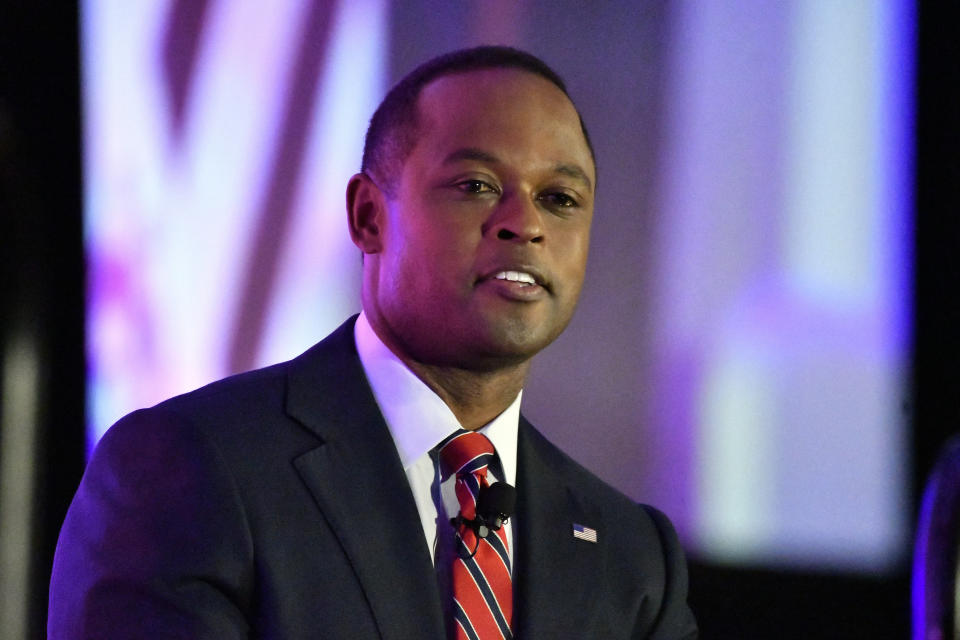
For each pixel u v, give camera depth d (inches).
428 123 230.5
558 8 507.2
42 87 508.1
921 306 502.0
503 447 238.2
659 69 506.9
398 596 211.9
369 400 232.5
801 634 499.8
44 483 223.9
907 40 506.6
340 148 507.8
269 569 206.8
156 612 198.5
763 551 498.3
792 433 501.7
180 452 211.9
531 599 227.5
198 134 510.6
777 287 503.8
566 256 227.1
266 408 225.5
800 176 506.6
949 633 200.7
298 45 510.3
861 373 502.3
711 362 502.0
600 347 503.8
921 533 212.1
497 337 220.4
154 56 514.0
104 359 503.2
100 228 508.4
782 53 508.7
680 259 504.7
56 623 206.7
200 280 507.2
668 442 500.4
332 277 505.0
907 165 505.7
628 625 240.8
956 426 498.9
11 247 240.8
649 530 259.1
